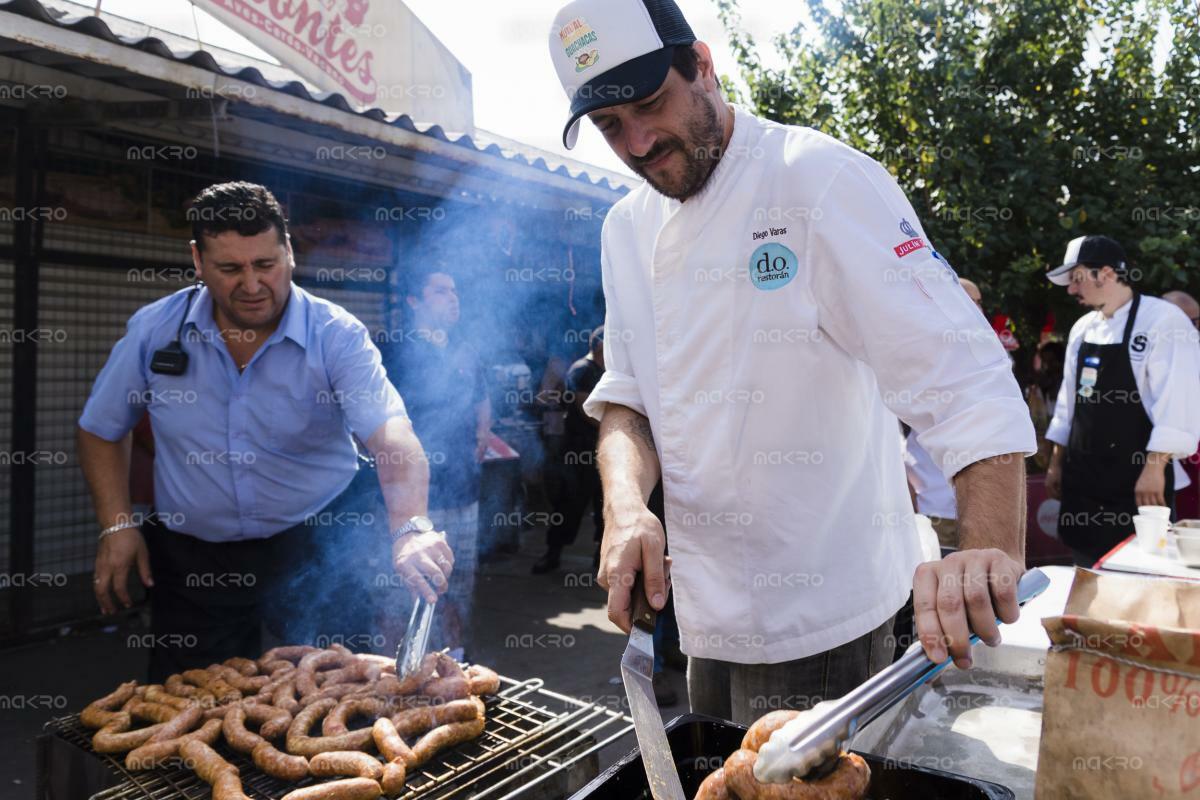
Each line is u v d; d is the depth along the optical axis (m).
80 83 4.31
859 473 1.71
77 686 4.32
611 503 1.61
